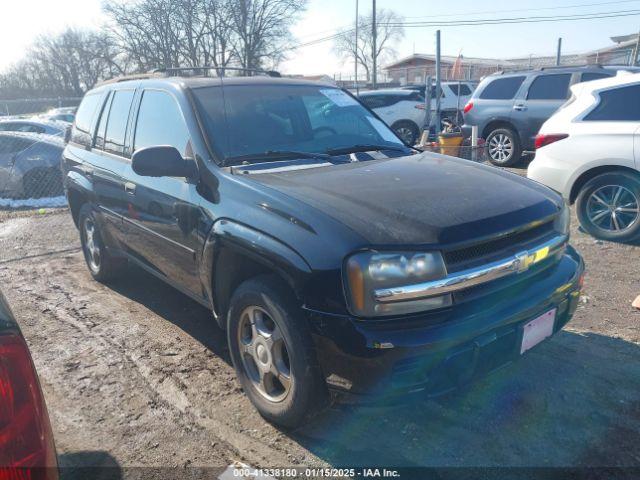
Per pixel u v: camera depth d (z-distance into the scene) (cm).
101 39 4331
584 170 599
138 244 415
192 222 330
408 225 248
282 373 279
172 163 325
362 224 249
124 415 315
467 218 257
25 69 5488
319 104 409
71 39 5269
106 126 473
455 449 277
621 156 571
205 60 4106
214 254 309
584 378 334
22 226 795
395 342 231
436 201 273
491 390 325
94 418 313
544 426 292
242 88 390
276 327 274
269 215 274
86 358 381
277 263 261
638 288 471
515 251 267
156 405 323
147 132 402
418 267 237
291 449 281
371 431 293
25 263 613
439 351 235
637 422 292
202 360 375
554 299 282
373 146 391
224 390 336
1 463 149
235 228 288
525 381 333
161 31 4056
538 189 319
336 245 243
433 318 242
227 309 329
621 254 558
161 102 393
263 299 272
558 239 295
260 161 336
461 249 247
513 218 270
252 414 311
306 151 360
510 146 1097
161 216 365
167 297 492
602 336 388
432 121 1592
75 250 663
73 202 537
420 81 3262
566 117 624
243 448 283
